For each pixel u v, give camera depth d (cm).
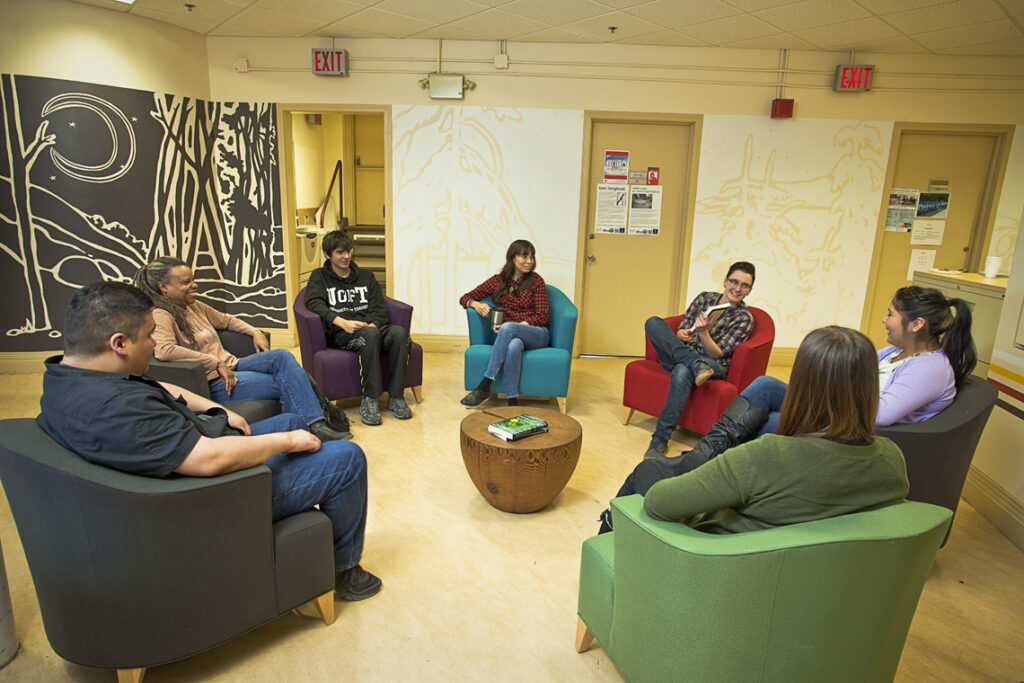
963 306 202
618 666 147
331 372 337
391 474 280
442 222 475
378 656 169
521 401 395
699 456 190
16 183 384
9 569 201
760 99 448
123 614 139
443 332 497
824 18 362
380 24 408
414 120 459
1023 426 238
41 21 370
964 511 264
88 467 133
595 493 268
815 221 467
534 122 456
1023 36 380
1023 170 454
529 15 377
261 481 151
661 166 470
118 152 407
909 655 175
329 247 350
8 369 407
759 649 121
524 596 196
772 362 493
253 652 169
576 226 473
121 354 146
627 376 346
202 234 463
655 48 441
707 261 475
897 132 451
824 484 118
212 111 457
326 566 174
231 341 299
